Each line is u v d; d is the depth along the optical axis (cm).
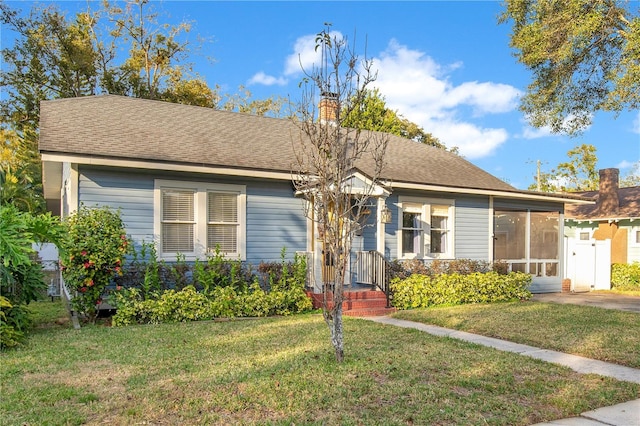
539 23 1769
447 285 1271
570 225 2359
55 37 2636
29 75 2600
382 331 858
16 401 465
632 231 2097
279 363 609
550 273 1719
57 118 1146
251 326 899
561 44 1722
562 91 1858
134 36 2870
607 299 1455
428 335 828
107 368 588
